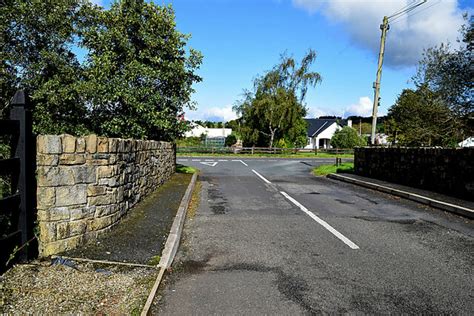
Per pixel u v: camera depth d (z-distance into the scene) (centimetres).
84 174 509
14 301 333
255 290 382
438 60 1523
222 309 339
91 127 1405
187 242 556
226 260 475
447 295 373
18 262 424
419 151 1102
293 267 450
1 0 1186
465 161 897
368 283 402
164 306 344
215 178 1500
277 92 3891
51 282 377
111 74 1361
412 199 949
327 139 5688
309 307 345
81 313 317
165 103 1465
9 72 1197
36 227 455
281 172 1842
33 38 1241
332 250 518
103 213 550
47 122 1264
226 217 734
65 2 1300
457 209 770
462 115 1422
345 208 838
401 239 577
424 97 1598
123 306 332
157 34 1449
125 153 660
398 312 337
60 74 1303
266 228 645
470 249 526
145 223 621
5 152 747
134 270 417
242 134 4041
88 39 1371
